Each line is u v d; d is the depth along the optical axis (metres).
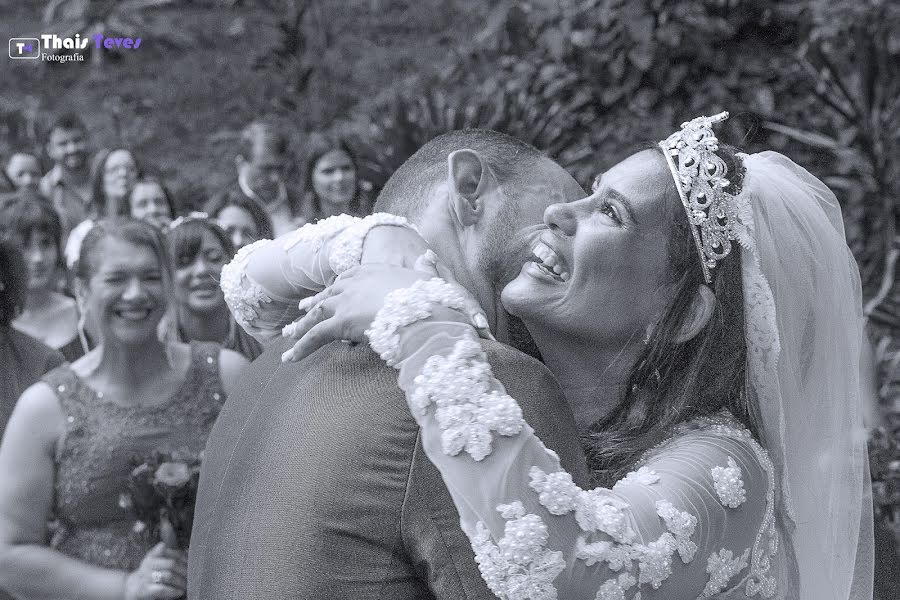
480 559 1.25
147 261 2.94
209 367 3.05
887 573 2.31
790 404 1.69
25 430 2.87
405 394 1.32
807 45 6.55
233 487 1.43
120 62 10.53
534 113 6.47
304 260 1.58
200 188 8.92
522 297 1.59
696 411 1.62
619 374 1.64
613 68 6.50
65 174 7.03
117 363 2.93
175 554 2.77
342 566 1.29
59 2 10.85
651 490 1.42
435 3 10.51
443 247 1.60
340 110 9.35
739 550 1.48
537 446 1.30
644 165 1.60
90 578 2.76
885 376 4.70
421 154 1.68
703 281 1.60
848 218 6.23
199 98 10.03
